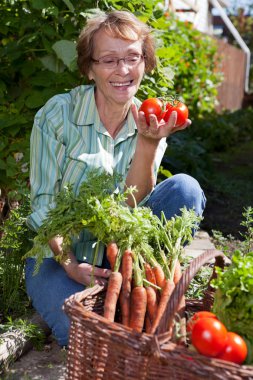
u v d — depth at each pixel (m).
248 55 25.05
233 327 2.36
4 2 4.06
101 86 2.99
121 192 3.01
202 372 2.01
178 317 2.36
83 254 3.04
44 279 2.97
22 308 3.35
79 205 2.75
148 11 4.03
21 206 3.47
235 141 12.29
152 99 2.83
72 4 3.92
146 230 2.76
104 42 2.90
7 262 3.39
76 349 2.35
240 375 2.00
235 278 2.38
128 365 2.16
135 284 2.69
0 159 3.98
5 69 4.12
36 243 2.79
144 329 2.73
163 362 2.09
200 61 10.68
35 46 4.05
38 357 2.98
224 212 6.46
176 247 2.84
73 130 3.05
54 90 3.98
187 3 10.43
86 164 3.02
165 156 6.60
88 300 2.65
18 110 4.04
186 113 2.87
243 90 19.81
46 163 3.03
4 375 2.75
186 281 2.27
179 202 3.08
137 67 2.96
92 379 2.28
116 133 3.14
